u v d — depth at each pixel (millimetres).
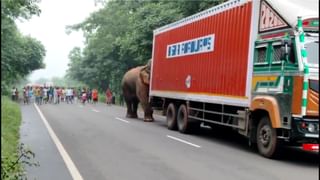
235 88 14430
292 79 11875
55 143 14945
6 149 10953
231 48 14852
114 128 20219
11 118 21047
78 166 11047
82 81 89562
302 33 11805
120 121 24109
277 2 12711
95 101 47781
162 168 10961
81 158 12172
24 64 51594
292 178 10078
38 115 27844
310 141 11805
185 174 10281
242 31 14258
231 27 14961
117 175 10078
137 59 38625
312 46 11805
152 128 20562
